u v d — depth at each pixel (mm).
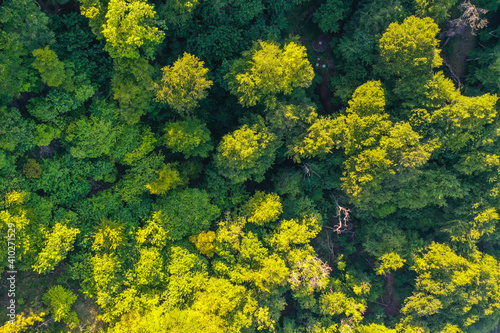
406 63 28938
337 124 29438
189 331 26750
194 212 30453
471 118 29281
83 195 28859
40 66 22906
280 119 28531
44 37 23156
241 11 28156
